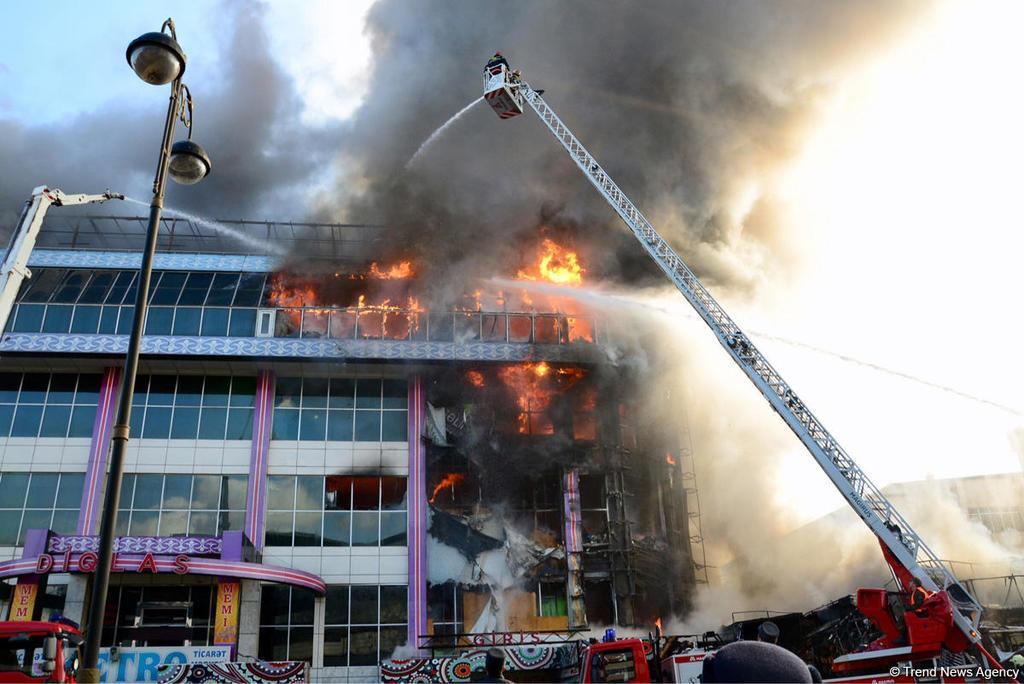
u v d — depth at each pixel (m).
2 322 13.38
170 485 37.56
